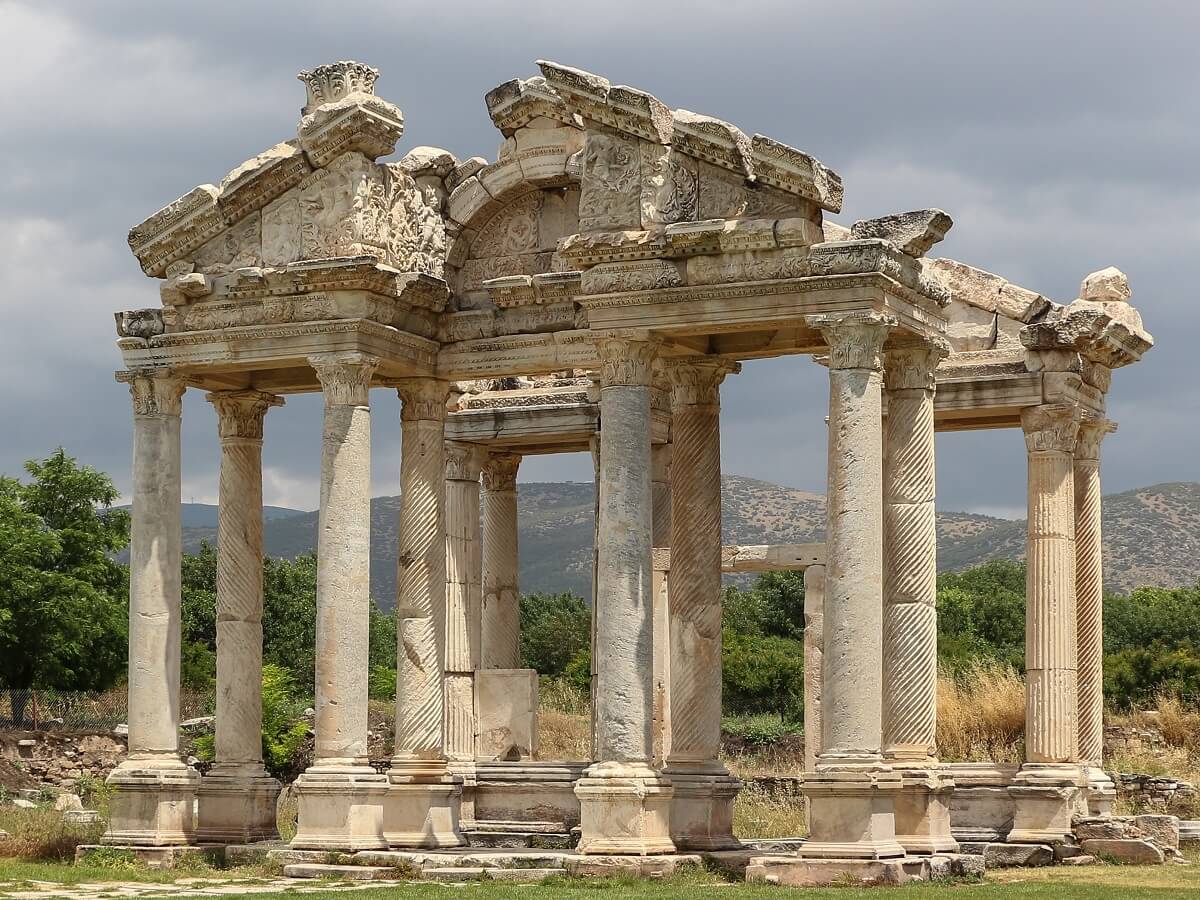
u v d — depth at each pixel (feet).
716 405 110.63
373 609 312.91
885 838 94.53
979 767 128.16
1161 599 329.72
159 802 112.27
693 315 100.42
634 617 100.42
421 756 112.16
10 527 236.63
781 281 97.81
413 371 114.83
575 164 112.16
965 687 191.83
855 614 94.73
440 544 115.34
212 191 113.50
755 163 98.94
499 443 140.67
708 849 104.17
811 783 94.22
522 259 115.75
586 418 136.36
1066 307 127.44
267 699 180.96
